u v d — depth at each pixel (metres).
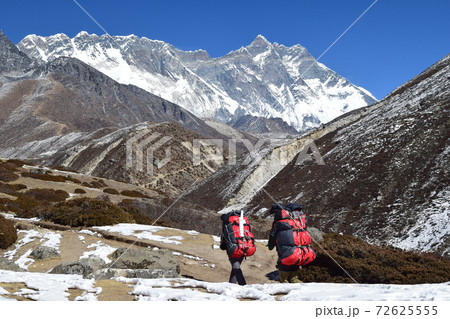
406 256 10.91
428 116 55.81
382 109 75.62
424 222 34.88
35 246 12.99
